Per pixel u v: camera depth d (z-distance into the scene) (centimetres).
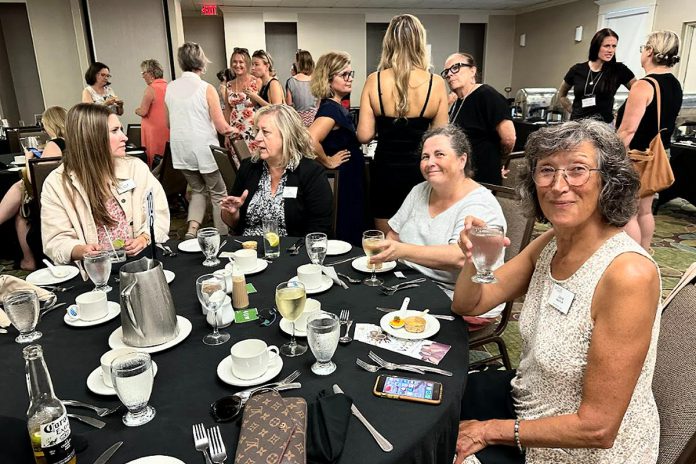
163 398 101
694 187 468
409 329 126
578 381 106
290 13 1016
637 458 104
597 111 462
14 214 350
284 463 80
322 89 308
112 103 534
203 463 83
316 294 152
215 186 414
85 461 84
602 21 836
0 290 145
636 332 96
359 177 307
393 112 274
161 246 199
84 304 134
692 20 659
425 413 96
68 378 109
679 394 105
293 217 230
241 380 105
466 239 123
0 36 779
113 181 206
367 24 1084
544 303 115
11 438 83
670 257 381
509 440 109
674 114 315
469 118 302
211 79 1105
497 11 1091
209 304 124
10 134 507
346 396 97
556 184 104
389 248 158
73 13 679
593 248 108
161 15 704
